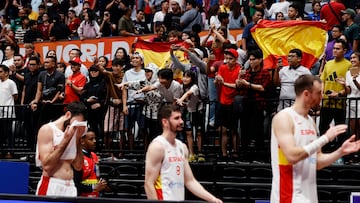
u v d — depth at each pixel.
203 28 19.03
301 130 8.18
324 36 14.53
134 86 14.49
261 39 14.83
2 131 16.02
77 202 7.41
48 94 15.55
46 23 21.77
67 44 20.67
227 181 13.69
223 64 14.02
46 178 10.13
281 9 18.45
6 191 12.06
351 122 13.27
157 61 16.19
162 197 9.05
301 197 8.17
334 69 13.62
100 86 14.98
